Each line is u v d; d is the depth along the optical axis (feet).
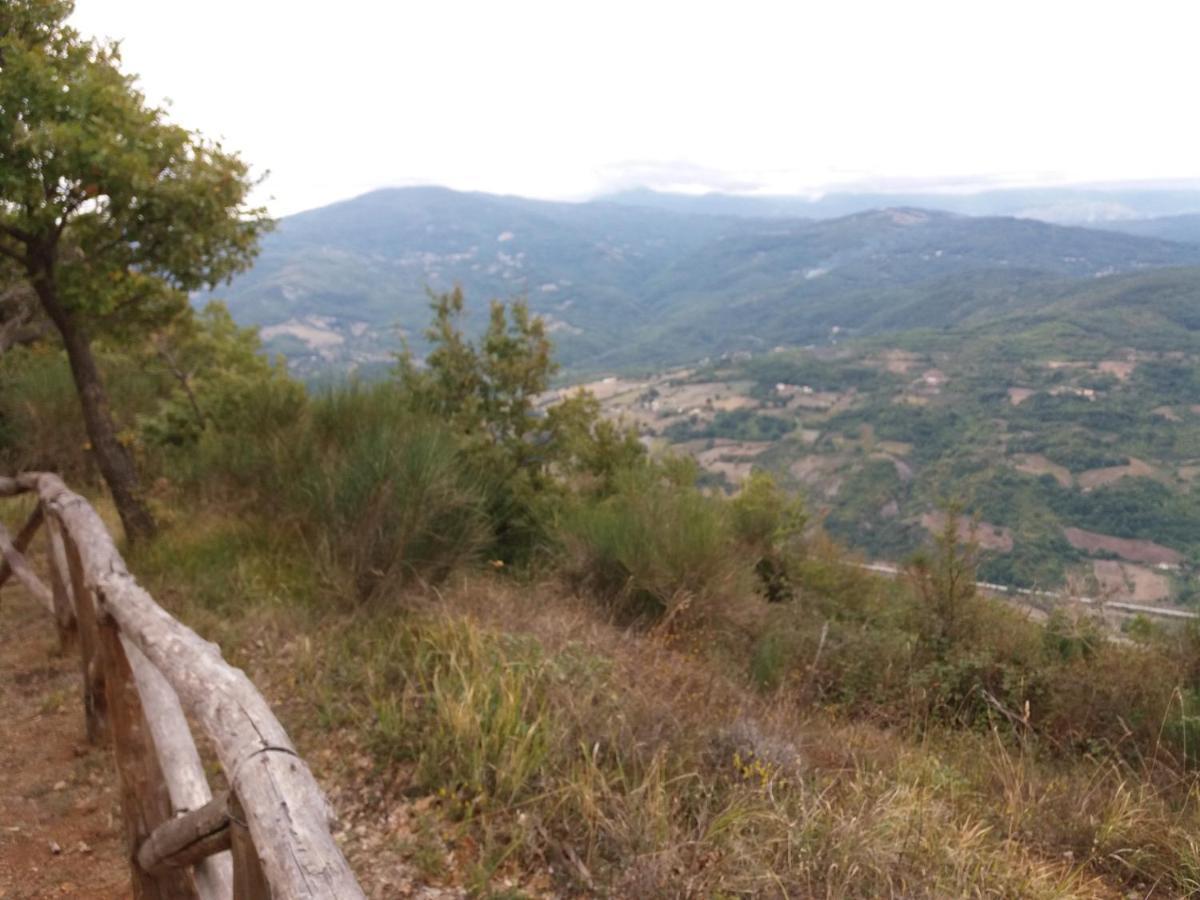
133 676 7.35
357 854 10.23
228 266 23.31
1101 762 17.74
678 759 12.46
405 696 12.98
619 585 22.70
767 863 10.42
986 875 11.50
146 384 35.04
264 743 4.94
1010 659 22.02
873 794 13.21
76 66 20.88
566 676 14.08
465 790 11.27
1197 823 14.71
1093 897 12.21
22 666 15.65
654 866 9.90
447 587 18.28
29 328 27.12
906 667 22.11
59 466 29.84
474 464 25.18
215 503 23.17
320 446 22.95
